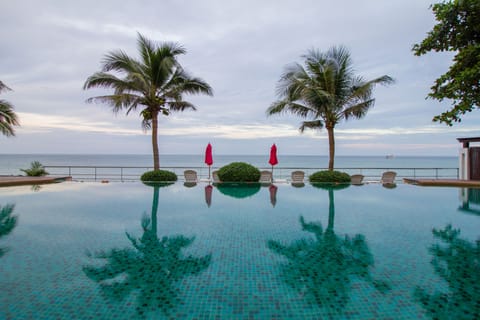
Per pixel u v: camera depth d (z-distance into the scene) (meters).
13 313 2.37
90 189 9.80
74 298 2.62
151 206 7.00
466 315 2.37
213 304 2.54
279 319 2.32
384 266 3.41
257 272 3.23
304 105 11.62
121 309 2.45
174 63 10.83
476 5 3.28
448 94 3.66
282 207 6.91
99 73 10.48
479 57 3.28
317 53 11.13
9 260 3.58
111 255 3.78
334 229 5.02
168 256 3.74
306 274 3.18
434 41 3.79
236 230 4.96
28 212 6.33
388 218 5.84
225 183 11.28
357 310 2.45
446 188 10.20
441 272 3.21
